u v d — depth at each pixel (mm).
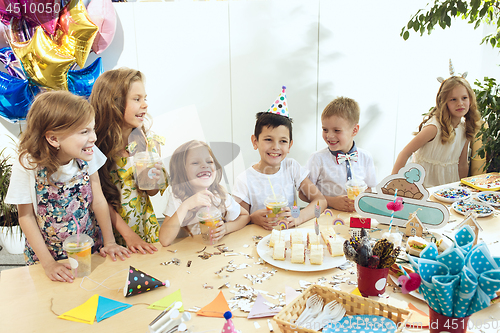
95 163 1106
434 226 1097
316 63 1908
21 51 1617
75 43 1605
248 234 1150
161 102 1603
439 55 2289
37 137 908
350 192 1307
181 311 735
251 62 1754
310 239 1007
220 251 1029
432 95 2266
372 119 2148
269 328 672
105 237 1100
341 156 1541
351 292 786
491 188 1517
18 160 958
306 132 2055
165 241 1079
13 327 694
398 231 1101
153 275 896
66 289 842
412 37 2127
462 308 523
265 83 1787
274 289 813
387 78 2119
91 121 921
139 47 1617
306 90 1957
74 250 863
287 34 1775
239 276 881
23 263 2094
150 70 1614
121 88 1111
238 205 1237
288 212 1188
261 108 1783
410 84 2199
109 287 848
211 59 1660
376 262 721
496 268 531
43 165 943
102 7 1563
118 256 1010
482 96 2057
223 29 1665
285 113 1408
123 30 1607
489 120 2070
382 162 2201
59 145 919
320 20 1854
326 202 1391
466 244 629
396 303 729
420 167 1091
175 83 1614
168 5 1586
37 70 1636
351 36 1976
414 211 1124
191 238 1133
